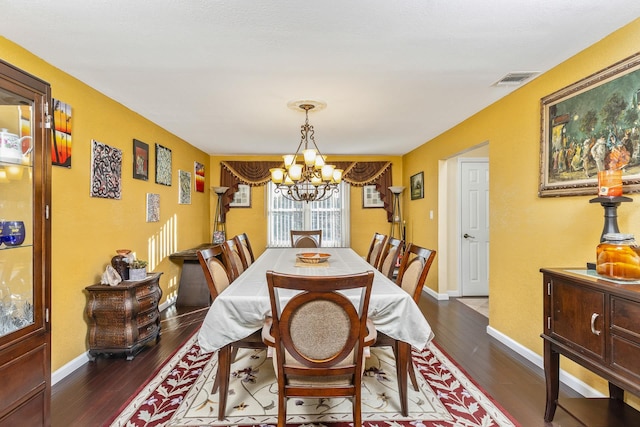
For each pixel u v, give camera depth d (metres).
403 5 1.65
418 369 2.50
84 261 2.62
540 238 2.53
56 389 2.19
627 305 1.39
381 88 2.76
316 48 2.09
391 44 2.04
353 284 1.45
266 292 1.98
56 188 2.33
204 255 2.15
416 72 2.45
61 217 2.38
